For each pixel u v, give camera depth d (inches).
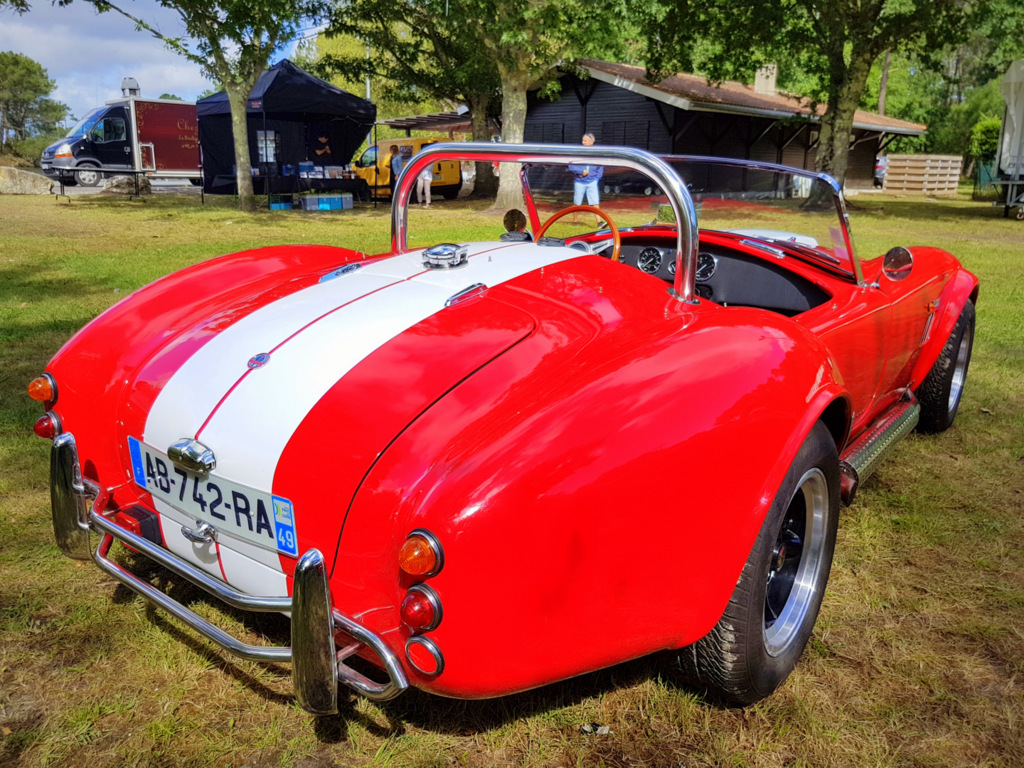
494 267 90.2
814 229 114.3
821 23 727.7
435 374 68.9
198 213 643.5
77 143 874.1
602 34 641.6
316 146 833.5
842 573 106.0
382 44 869.2
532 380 68.1
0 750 71.9
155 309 90.1
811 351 80.4
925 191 1218.6
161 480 75.4
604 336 75.0
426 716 77.4
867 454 111.9
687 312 82.2
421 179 788.0
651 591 65.2
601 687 81.7
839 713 79.0
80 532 82.4
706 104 837.8
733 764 71.9
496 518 55.7
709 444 66.5
